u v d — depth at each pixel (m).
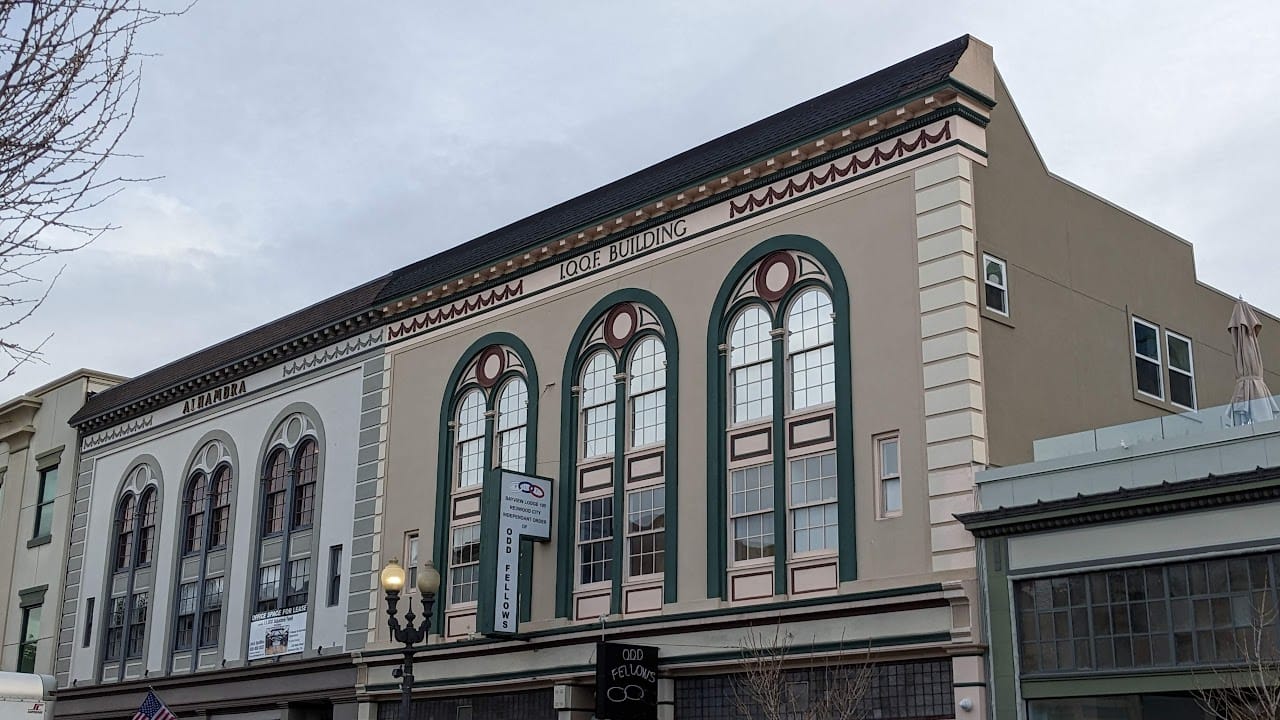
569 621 27.38
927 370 22.52
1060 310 24.56
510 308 31.17
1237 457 18.69
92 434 46.19
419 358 33.56
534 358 30.14
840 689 22.28
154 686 38.97
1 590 48.22
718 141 28.12
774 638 23.50
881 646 21.95
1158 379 26.66
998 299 23.22
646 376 27.66
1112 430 20.55
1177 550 18.89
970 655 20.77
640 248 28.31
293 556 35.94
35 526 47.84
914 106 23.56
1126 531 19.53
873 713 22.17
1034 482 20.72
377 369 34.75
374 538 33.16
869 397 23.23
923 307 22.86
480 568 27.77
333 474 35.28
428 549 31.55
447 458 31.69
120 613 42.09
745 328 25.88
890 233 23.69
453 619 30.25
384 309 34.50
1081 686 19.52
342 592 33.72
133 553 42.22
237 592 37.38
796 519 24.00
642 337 27.92
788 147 25.27
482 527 27.95
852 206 24.44
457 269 32.50
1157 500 19.05
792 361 24.89
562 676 27.00
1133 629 19.23
